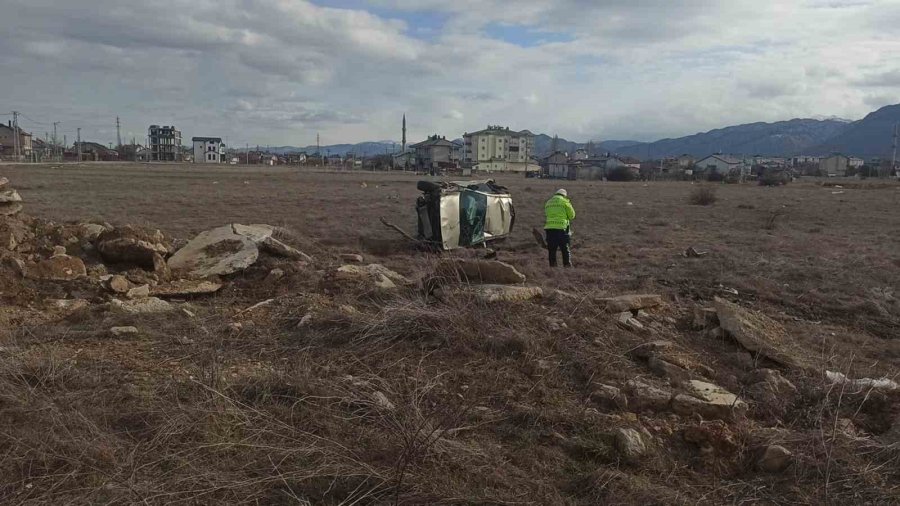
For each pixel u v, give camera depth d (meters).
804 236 17.23
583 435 4.16
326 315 6.37
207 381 4.52
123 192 30.77
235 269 8.85
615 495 3.48
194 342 5.65
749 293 9.58
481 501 3.34
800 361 5.79
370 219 20.14
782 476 3.86
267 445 3.74
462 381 5.03
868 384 5.18
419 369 5.12
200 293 7.98
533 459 3.86
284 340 5.86
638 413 4.58
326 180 52.12
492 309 6.35
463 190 14.20
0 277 7.38
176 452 3.64
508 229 15.77
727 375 5.48
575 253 13.72
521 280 7.47
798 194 42.22
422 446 3.65
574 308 6.59
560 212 11.60
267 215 21.08
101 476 3.40
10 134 104.50
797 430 4.55
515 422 4.38
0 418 3.90
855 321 8.20
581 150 156.25
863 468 3.87
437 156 116.88
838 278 10.57
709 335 6.51
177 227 17.12
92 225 9.90
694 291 9.55
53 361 4.80
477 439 4.09
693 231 18.56
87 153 117.31
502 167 115.69
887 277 10.88
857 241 16.22
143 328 6.09
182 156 140.50
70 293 7.57
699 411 4.55
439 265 7.70
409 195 33.06
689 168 109.12
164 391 4.46
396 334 5.88
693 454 4.09
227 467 3.56
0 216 9.08
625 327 6.38
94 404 4.19
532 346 5.56
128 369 4.94
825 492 3.63
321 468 3.53
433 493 3.36
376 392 4.57
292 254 9.77
